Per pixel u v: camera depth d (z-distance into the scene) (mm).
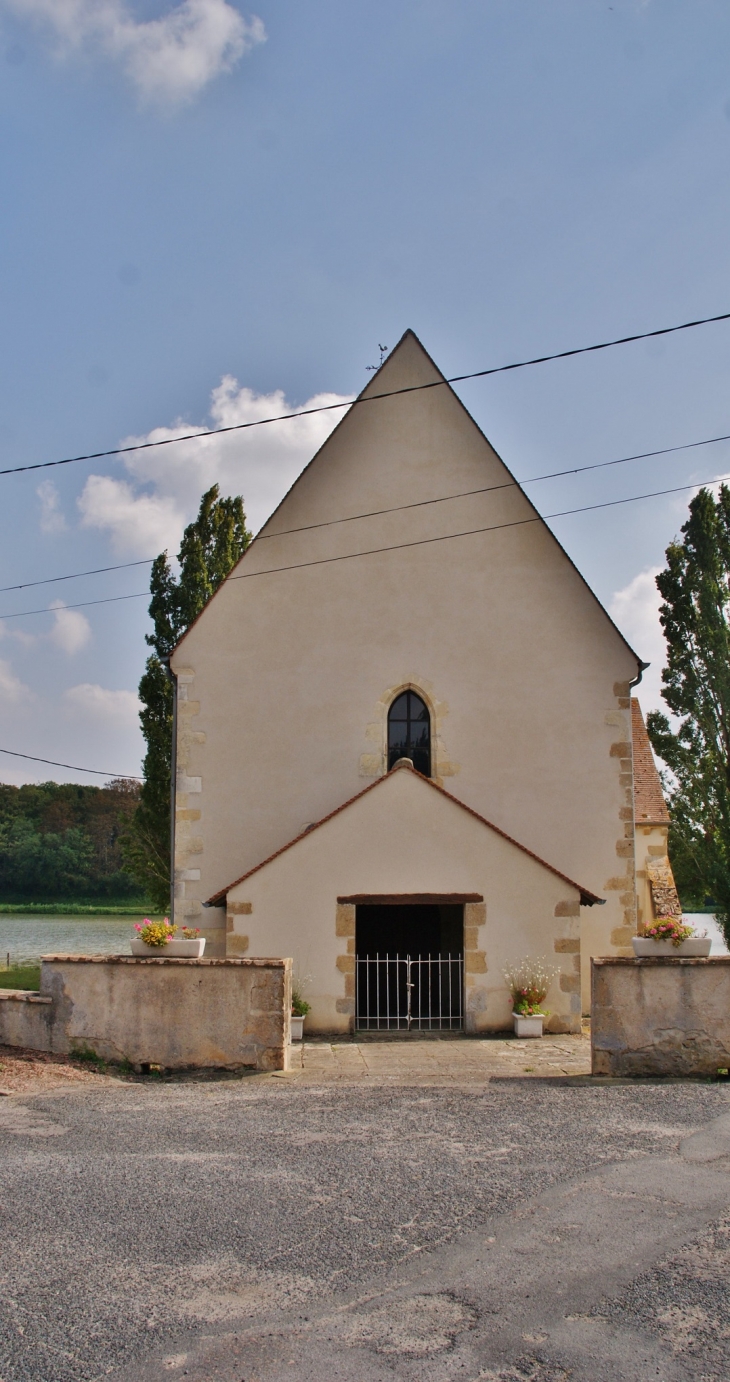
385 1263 5219
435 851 14117
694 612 20797
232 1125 8172
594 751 16094
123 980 11016
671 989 10602
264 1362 4207
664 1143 7531
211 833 15828
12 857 73875
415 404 17000
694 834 20531
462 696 16219
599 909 15695
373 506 16688
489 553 16578
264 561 16500
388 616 16391
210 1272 5109
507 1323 4547
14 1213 5969
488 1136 7781
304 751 16031
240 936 13945
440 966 14273
